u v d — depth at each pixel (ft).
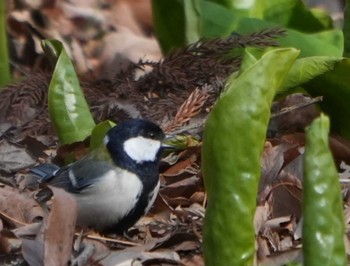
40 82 38.40
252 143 20.22
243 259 20.85
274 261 27.25
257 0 47.32
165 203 32.04
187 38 43.16
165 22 43.65
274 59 19.99
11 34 55.62
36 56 55.16
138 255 27.58
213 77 37.91
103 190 30.42
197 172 34.22
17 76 54.44
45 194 31.14
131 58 59.62
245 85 19.98
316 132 19.42
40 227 27.86
